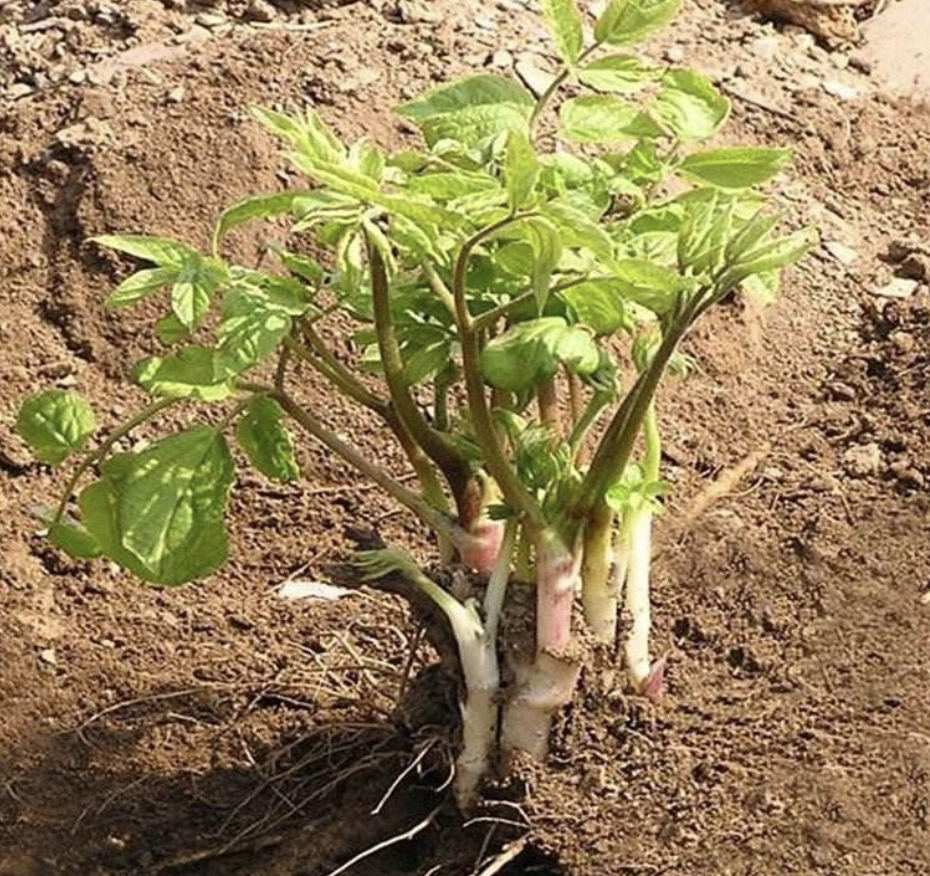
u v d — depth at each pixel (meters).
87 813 1.85
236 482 2.12
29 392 2.19
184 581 1.67
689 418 2.16
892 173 2.42
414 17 2.43
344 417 2.16
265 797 1.85
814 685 1.86
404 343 1.73
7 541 2.07
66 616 2.01
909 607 1.93
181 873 1.82
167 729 1.91
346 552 2.06
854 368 2.21
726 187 1.71
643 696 1.81
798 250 1.63
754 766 1.79
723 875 1.72
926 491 2.05
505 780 1.77
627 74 1.70
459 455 1.74
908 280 2.31
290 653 1.96
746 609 1.94
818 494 2.07
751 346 2.23
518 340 1.63
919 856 1.72
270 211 1.63
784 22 2.54
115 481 1.70
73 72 2.40
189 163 2.29
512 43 2.42
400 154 1.70
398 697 1.87
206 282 1.61
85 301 2.24
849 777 1.78
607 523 1.74
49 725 1.91
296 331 1.81
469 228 1.63
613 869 1.73
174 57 2.40
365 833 1.82
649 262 1.61
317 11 2.46
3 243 2.28
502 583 1.75
